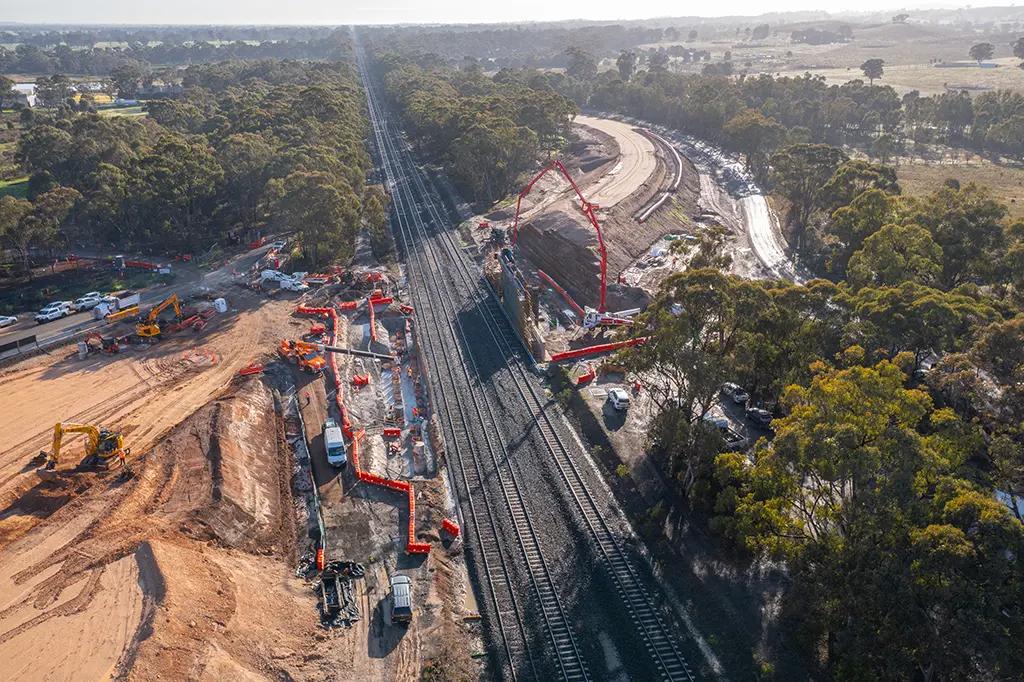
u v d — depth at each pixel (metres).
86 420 60.59
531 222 108.94
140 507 47.75
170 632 36.19
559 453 59.34
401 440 62.03
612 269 93.25
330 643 39.91
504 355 76.56
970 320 55.62
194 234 108.69
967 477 40.03
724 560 46.94
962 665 29.62
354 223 101.88
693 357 48.81
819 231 113.81
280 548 48.03
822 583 36.31
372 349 77.94
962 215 78.25
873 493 34.25
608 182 132.25
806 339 56.56
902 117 180.50
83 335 77.56
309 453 58.28
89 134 138.62
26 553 43.12
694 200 135.12
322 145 130.12
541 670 39.47
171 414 61.56
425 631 41.31
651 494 53.59
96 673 34.00
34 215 94.69
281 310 85.25
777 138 148.12
